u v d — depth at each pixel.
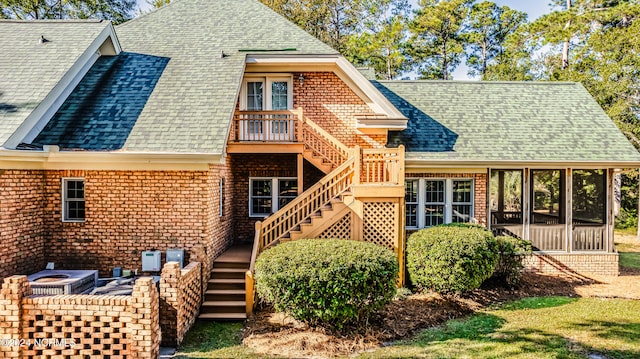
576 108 15.87
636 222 26.77
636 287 12.50
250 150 12.34
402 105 15.91
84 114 11.01
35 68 11.06
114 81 12.34
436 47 39.94
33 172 10.02
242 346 7.96
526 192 14.02
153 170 10.29
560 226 14.10
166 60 13.37
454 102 16.16
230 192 13.39
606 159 13.50
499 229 14.12
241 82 12.71
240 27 15.16
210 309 9.69
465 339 8.20
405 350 7.68
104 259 10.41
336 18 38.94
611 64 22.53
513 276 12.07
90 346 6.91
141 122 10.70
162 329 7.98
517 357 7.29
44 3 27.45
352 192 10.95
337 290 7.86
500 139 14.29
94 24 13.06
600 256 14.05
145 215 10.33
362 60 38.25
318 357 7.45
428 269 10.48
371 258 8.35
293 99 13.89
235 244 13.71
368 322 8.86
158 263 10.16
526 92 16.78
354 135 13.87
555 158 13.51
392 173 11.23
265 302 9.93
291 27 15.11
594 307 10.32
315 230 10.91
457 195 14.30
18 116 9.41
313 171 14.01
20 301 6.83
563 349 7.64
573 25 29.08
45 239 10.45
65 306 6.89
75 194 10.70
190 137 10.16
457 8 38.66
